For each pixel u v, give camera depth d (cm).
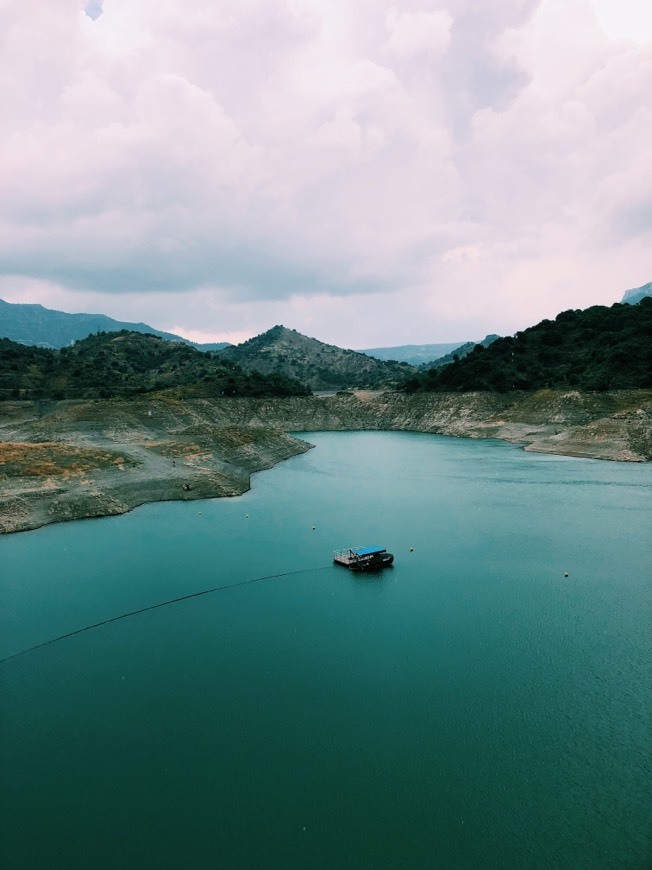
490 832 3347
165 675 4988
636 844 3256
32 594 6619
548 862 3145
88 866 3166
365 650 5362
